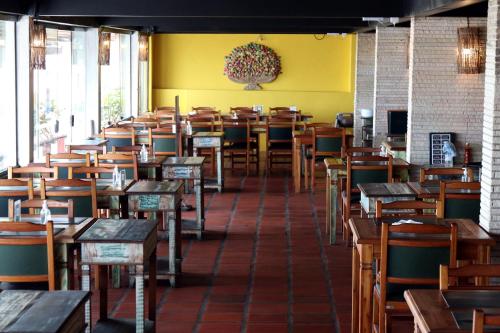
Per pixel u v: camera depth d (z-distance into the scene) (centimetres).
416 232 471
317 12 900
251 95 1652
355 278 532
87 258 483
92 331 523
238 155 1392
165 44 1667
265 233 862
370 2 902
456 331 341
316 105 1647
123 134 1070
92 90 1193
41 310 364
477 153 924
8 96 874
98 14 882
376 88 1202
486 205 609
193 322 576
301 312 600
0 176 823
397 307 480
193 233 826
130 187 663
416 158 930
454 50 913
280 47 1662
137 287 484
